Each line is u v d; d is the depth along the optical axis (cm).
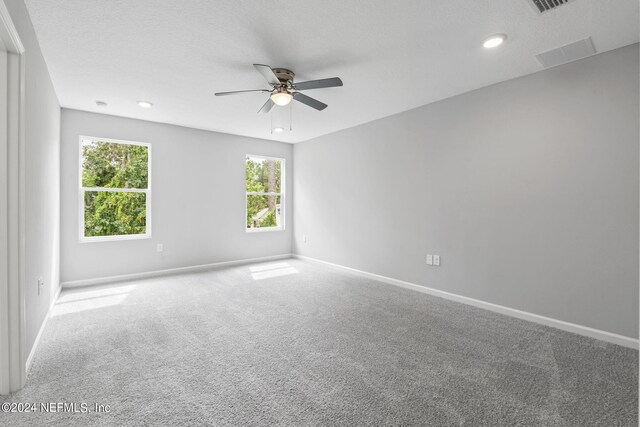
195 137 505
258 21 213
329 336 262
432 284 381
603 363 217
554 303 281
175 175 486
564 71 272
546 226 284
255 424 157
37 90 236
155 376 201
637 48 236
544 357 226
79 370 207
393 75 299
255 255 582
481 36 231
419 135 392
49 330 270
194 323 289
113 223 450
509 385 191
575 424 158
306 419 161
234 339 256
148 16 207
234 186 552
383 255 443
